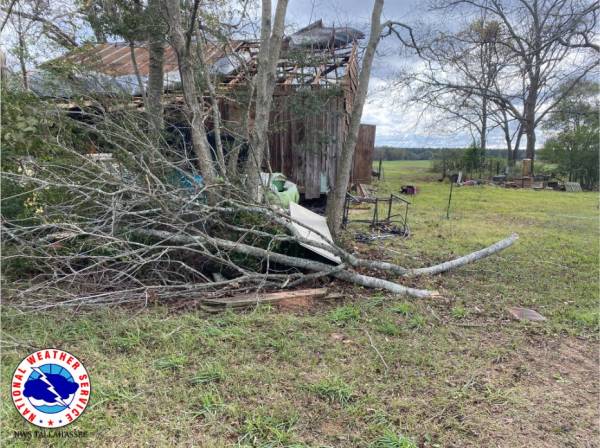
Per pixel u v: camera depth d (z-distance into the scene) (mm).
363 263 4359
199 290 3807
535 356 2979
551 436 2127
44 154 3879
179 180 4445
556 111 20438
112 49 9141
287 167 8023
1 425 2002
